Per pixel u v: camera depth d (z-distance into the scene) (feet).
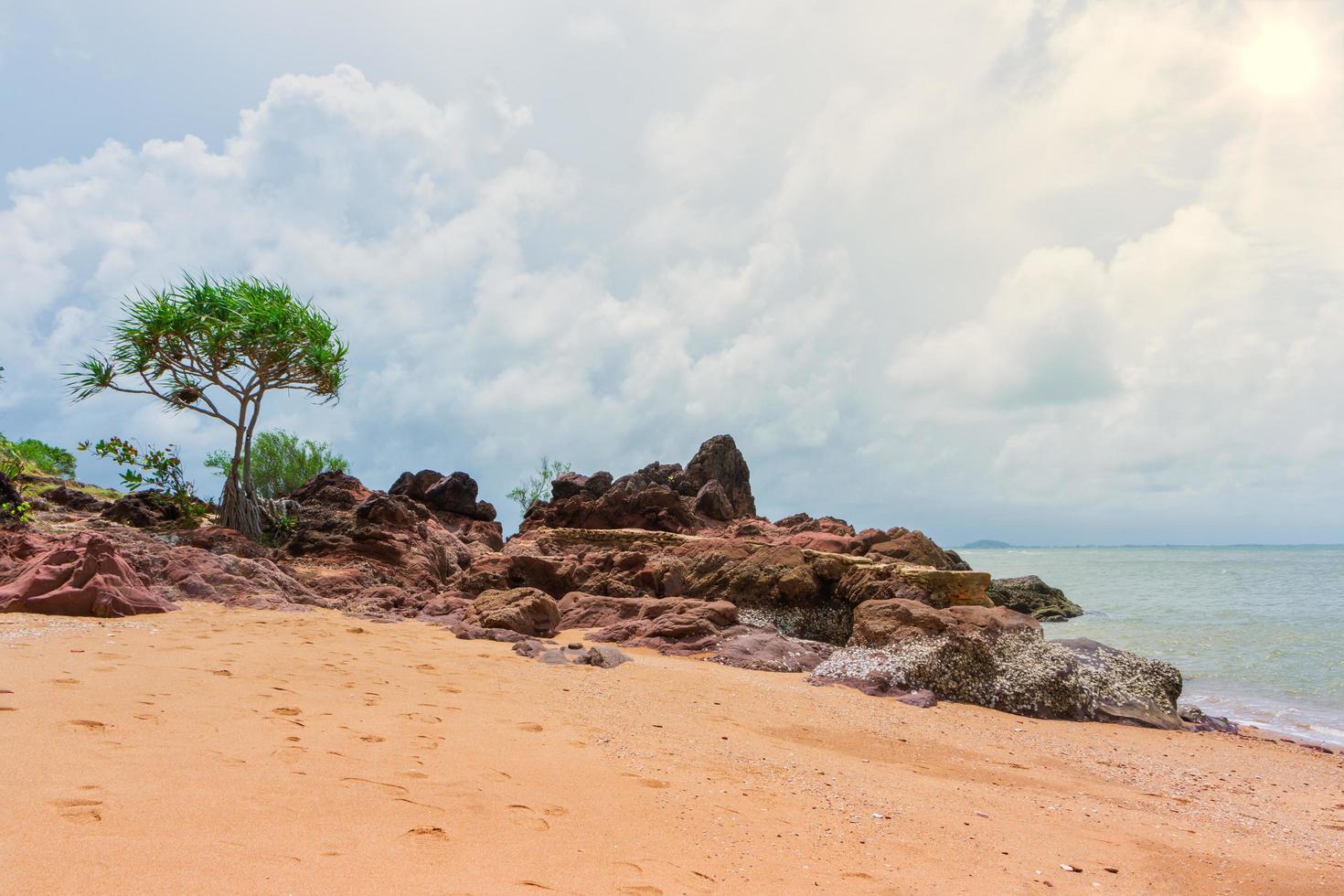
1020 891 14.69
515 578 69.41
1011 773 26.68
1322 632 90.17
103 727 16.56
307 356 71.36
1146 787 27.09
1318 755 35.83
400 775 15.89
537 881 11.56
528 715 24.30
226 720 18.57
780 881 13.33
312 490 96.53
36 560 41.60
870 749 27.78
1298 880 17.71
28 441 116.88
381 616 50.90
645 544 83.92
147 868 9.86
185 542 58.23
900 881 14.23
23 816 11.00
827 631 64.18
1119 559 592.60
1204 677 60.23
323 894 9.86
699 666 43.60
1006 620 48.44
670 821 15.78
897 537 84.89
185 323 65.31
